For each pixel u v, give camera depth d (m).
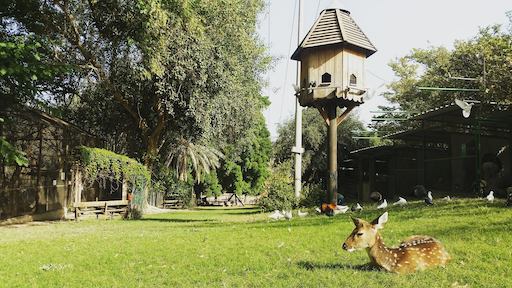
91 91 25.94
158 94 22.78
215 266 7.38
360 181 34.56
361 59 17.38
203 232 12.78
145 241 11.04
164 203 39.41
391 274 5.97
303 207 23.84
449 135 26.20
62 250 10.05
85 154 22.00
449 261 6.56
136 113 26.36
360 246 6.13
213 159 38.31
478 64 30.42
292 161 35.44
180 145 29.22
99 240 11.84
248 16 24.36
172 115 23.92
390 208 16.08
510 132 21.47
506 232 8.78
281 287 5.62
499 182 20.66
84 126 29.08
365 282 5.61
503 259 6.75
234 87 23.16
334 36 16.86
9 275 7.25
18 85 18.22
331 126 17.66
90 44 21.80
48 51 19.97
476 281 5.52
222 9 21.91
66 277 6.93
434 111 20.05
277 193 24.30
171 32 20.62
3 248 10.82
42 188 23.72
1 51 16.08
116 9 20.75
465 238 8.58
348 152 40.47
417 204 16.44
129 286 6.14
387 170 34.53
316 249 8.44
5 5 19.69
